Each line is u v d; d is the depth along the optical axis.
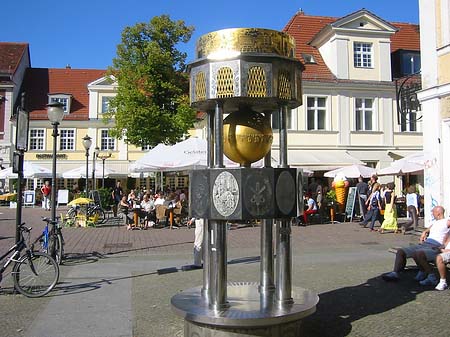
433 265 8.70
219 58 5.13
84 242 15.03
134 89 27.44
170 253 12.59
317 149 30.78
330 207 21.69
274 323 4.80
